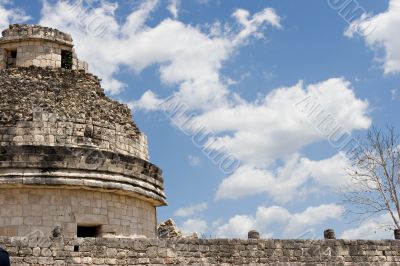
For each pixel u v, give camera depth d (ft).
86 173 98.99
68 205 98.07
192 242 90.68
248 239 94.68
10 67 114.83
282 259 95.61
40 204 96.37
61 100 107.86
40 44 116.67
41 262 80.02
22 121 99.96
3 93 105.50
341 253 100.01
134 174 105.91
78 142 102.42
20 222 94.84
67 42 119.75
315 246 98.58
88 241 83.61
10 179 94.32
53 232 84.43
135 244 86.63
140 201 109.81
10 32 117.08
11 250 79.05
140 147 114.32
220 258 91.66
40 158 96.53
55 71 111.75
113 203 103.24
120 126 110.22
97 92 113.91
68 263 81.35
